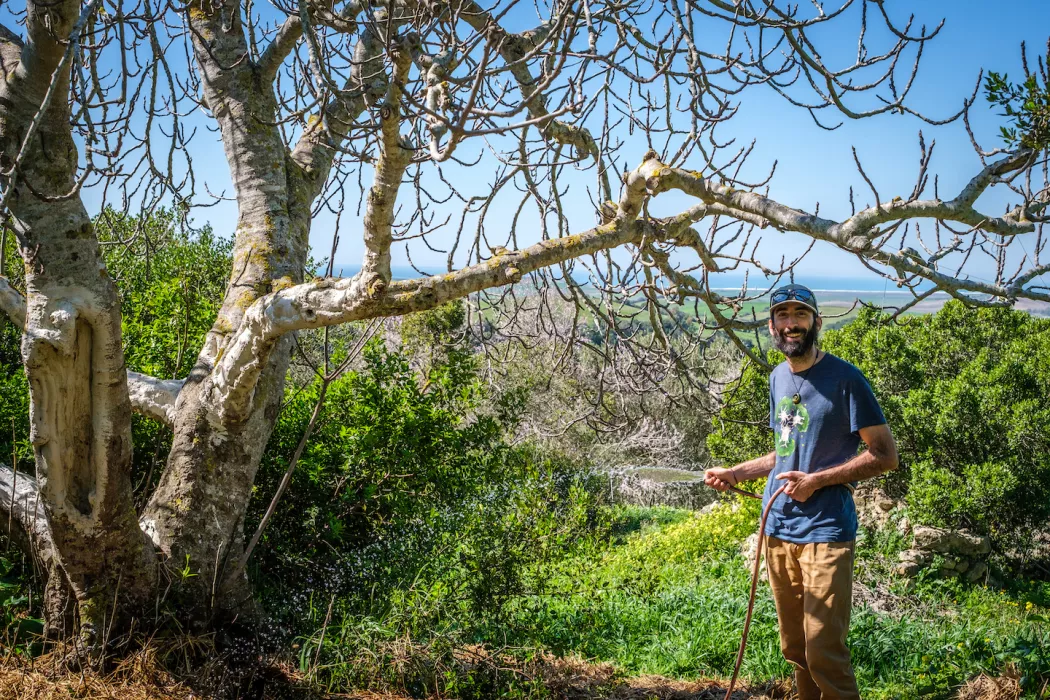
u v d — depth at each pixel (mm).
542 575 6266
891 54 4023
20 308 4387
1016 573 13266
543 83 2637
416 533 6492
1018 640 5410
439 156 2586
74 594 4598
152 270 9164
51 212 4027
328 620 5320
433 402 7488
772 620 6723
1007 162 4078
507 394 8195
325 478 6996
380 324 7355
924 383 15711
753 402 13539
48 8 3541
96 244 4203
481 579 5801
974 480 11859
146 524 5012
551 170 5293
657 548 11703
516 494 6516
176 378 6121
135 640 4605
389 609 5578
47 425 4160
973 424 13344
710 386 6285
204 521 4984
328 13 4730
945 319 16797
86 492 4363
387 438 7062
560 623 6418
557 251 4066
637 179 4086
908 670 5684
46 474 4238
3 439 6996
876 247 3992
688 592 8031
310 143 6082
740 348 5176
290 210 5660
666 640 6551
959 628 6914
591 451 18188
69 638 4562
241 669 4688
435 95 3127
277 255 5457
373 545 6449
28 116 3973
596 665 5969
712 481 4371
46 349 4035
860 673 5723
